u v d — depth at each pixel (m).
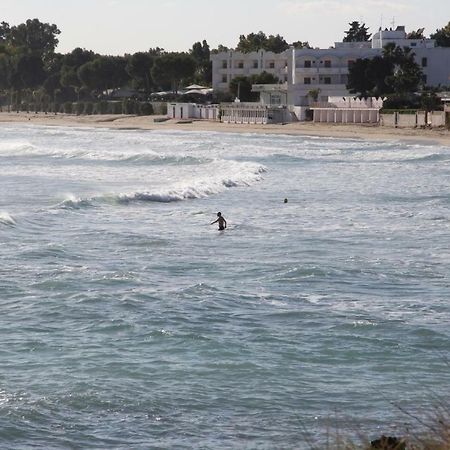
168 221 173.12
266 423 69.38
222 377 79.56
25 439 66.00
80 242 146.50
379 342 90.69
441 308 105.31
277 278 120.56
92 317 98.12
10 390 75.06
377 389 76.88
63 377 78.69
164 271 124.56
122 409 71.94
